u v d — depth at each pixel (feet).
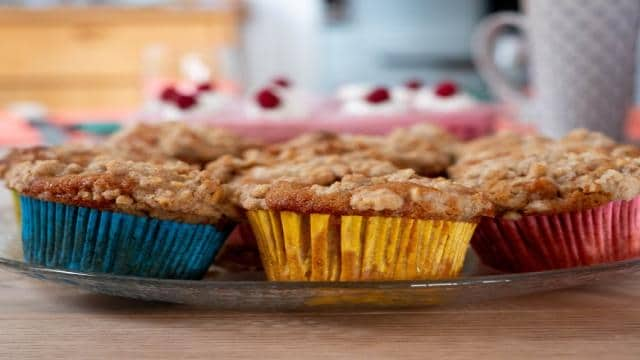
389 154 1.58
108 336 1.20
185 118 3.02
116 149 1.52
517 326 1.22
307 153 1.57
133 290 1.23
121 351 1.17
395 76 6.27
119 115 3.58
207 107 3.10
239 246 1.41
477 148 1.63
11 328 1.22
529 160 1.43
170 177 1.35
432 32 6.15
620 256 1.38
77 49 6.08
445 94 3.26
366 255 1.28
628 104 1.90
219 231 1.36
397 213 1.26
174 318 1.24
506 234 1.38
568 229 1.36
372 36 6.23
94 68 6.11
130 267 1.34
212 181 1.34
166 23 6.07
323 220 1.27
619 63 1.85
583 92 1.86
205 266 1.37
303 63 6.86
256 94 3.05
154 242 1.34
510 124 2.63
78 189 1.32
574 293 1.30
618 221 1.37
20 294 1.31
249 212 1.33
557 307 1.26
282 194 1.29
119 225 1.32
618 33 1.83
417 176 1.35
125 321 1.24
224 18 6.10
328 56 6.33
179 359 1.15
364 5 6.18
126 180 1.32
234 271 1.40
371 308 1.26
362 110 3.14
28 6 6.37
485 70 2.31
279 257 1.32
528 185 1.36
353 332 1.21
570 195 1.35
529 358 1.15
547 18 1.87
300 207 1.27
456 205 1.27
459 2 6.07
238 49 6.44
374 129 2.93
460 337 1.19
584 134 1.57
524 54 3.40
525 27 2.20
